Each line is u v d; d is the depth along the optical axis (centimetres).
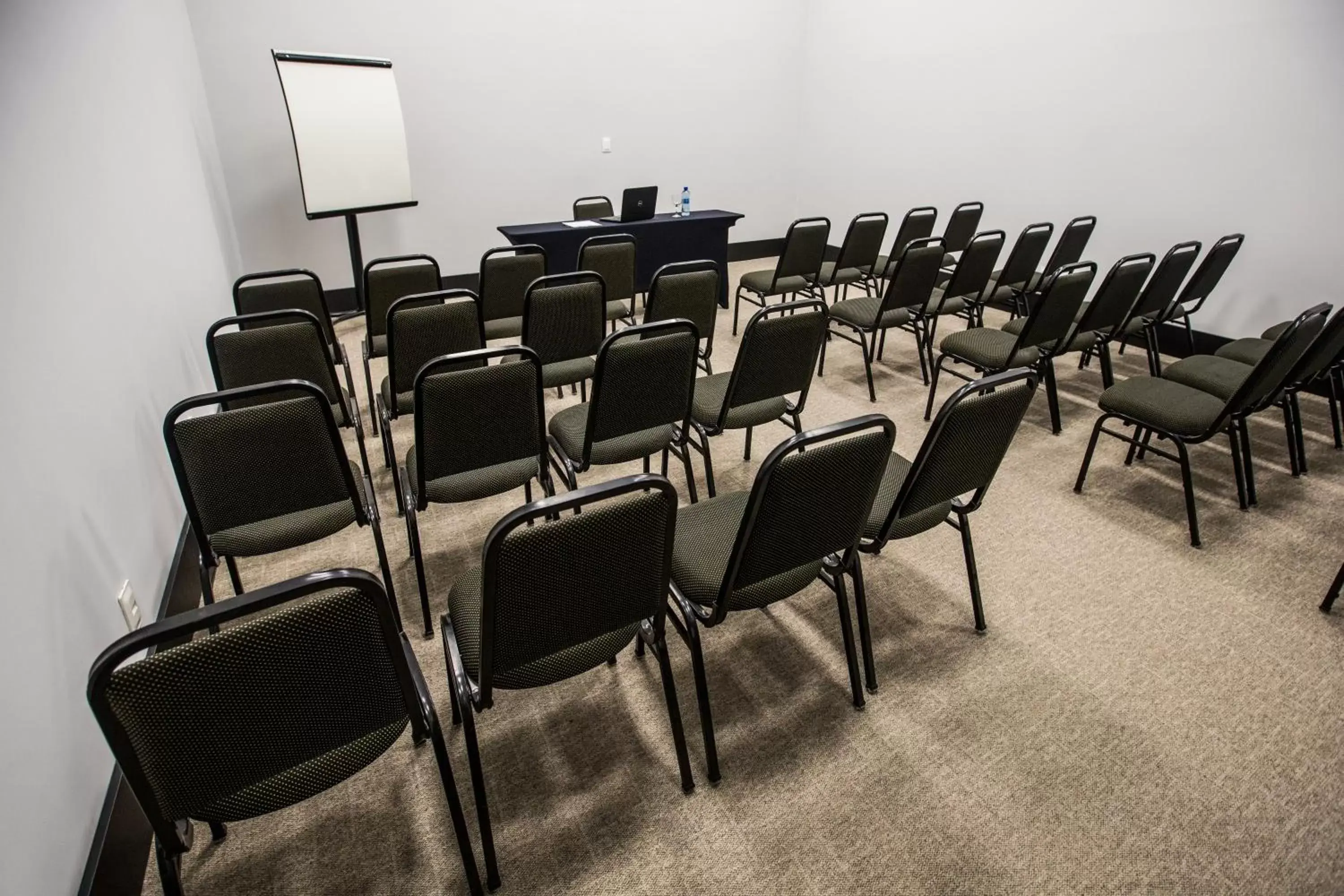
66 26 205
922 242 329
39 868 112
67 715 132
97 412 177
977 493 186
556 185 595
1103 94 437
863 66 609
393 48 498
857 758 163
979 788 155
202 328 320
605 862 140
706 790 155
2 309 137
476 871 131
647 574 126
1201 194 402
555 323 268
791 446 122
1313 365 247
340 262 534
